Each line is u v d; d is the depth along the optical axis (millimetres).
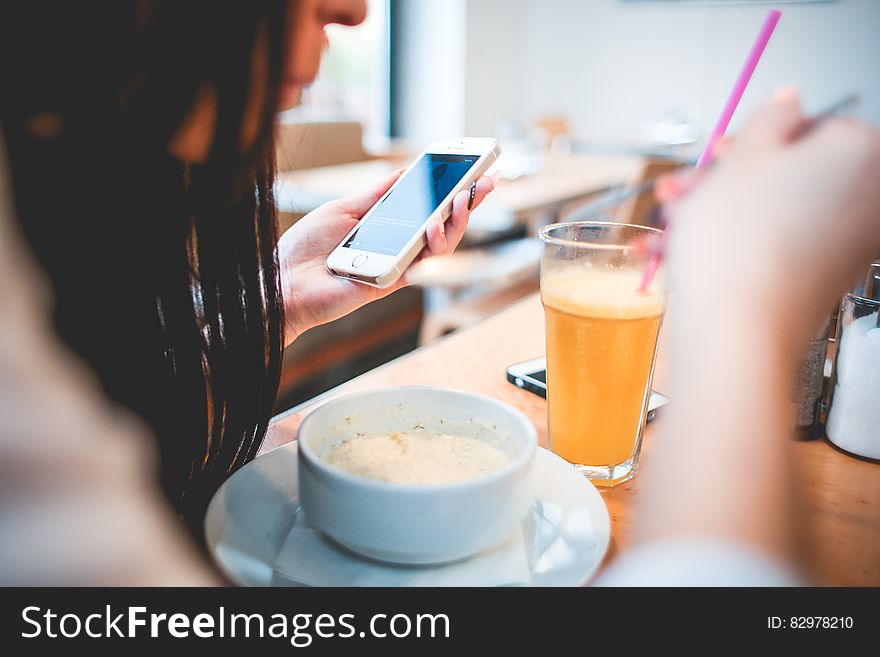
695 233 413
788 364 390
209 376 588
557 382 556
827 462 567
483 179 692
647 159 3006
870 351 547
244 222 567
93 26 358
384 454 456
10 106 368
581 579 396
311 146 2508
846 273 396
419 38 3895
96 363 409
